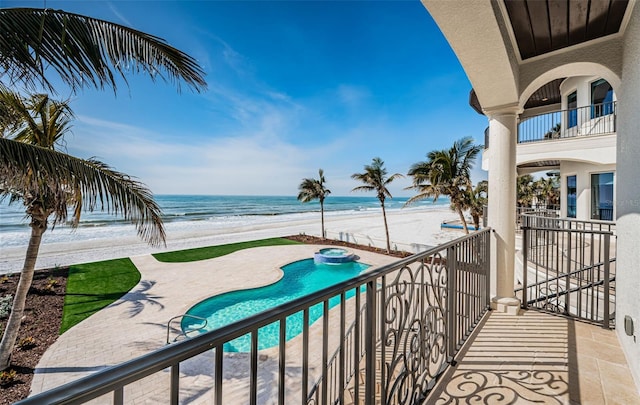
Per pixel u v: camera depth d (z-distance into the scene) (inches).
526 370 80.6
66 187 139.9
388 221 1186.6
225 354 210.1
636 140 78.8
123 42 123.2
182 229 924.0
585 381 75.4
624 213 92.0
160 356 23.1
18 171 114.1
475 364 84.1
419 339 71.4
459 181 462.6
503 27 91.2
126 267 451.5
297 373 183.3
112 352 214.8
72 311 284.2
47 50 104.7
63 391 18.2
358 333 47.5
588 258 223.5
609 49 106.3
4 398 167.6
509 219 122.3
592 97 324.5
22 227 815.1
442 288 92.4
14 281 366.0
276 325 259.8
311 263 507.8
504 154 123.6
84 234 767.7
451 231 860.0
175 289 351.9
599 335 100.0
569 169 362.6
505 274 122.7
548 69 118.0
